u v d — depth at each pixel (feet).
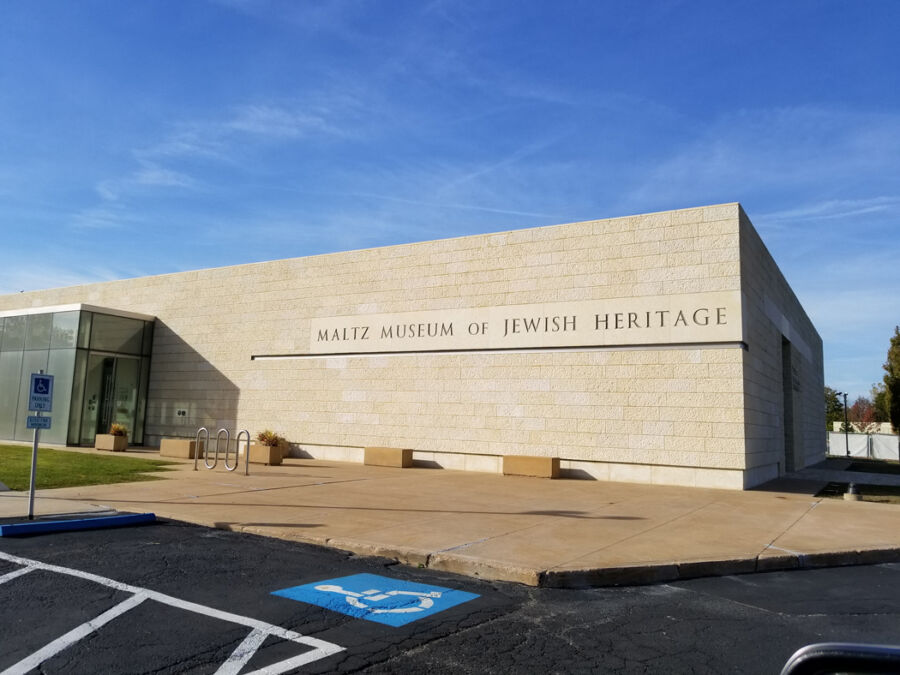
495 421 65.62
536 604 21.56
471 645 17.54
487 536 30.45
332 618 19.29
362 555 27.71
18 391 87.45
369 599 21.31
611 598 22.66
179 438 87.10
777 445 71.36
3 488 41.68
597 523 35.06
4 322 90.74
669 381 57.88
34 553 26.20
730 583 25.18
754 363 59.93
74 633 17.52
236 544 29.04
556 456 62.03
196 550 27.61
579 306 62.75
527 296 65.62
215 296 87.20
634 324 59.93
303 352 79.20
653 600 22.58
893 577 26.73
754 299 61.57
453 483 53.67
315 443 76.74
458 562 25.58
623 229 61.46
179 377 88.48
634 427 58.85
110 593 21.15
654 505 42.80
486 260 68.39
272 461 67.36
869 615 21.33
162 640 17.13
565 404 62.28
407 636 18.02
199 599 20.79
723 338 55.93
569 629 19.15
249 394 82.48
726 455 54.95
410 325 72.08
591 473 60.23
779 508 42.24
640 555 26.99
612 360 60.54
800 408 93.15
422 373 70.49
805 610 21.79
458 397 68.03
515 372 65.16
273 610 19.84
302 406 78.28
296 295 80.79
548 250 65.00
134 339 89.51
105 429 85.51
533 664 16.37
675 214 59.26
